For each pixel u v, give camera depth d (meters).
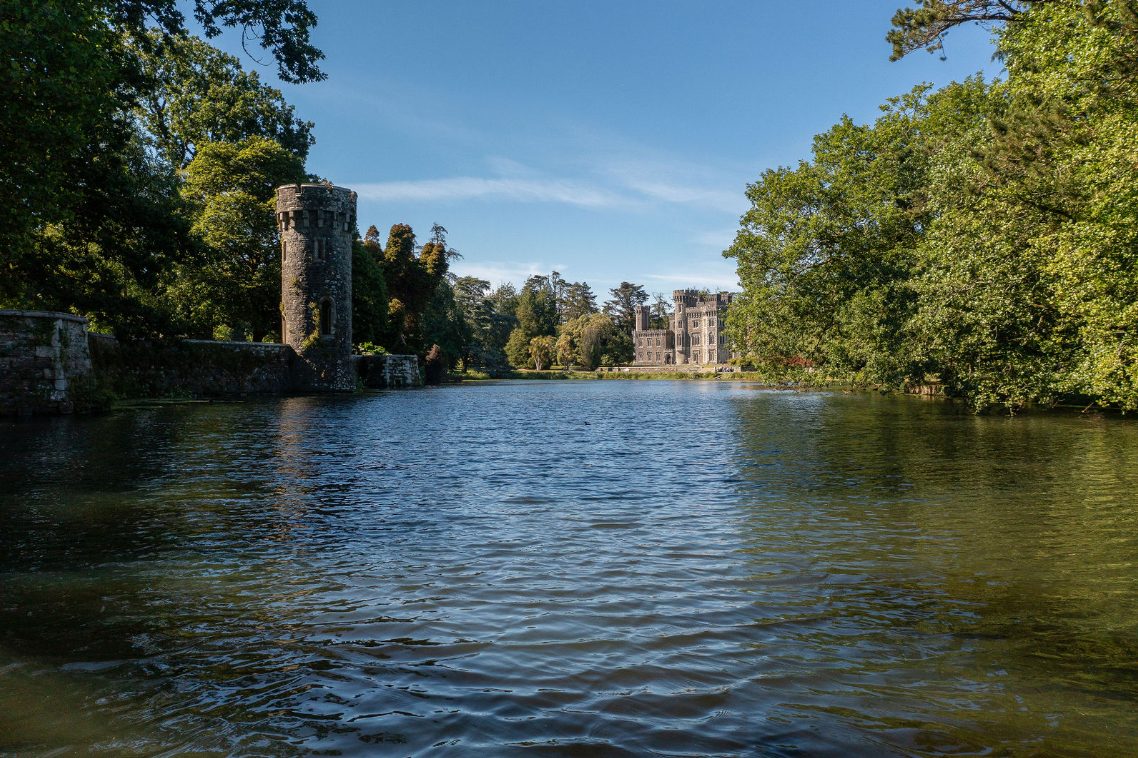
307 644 4.64
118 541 7.37
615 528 8.02
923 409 28.20
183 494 10.09
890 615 5.16
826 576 6.11
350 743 3.41
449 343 95.56
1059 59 18.11
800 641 4.68
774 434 19.38
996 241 20.44
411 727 3.56
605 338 139.38
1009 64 23.17
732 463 13.55
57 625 4.98
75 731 3.51
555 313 161.12
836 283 36.34
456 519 8.52
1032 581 5.94
